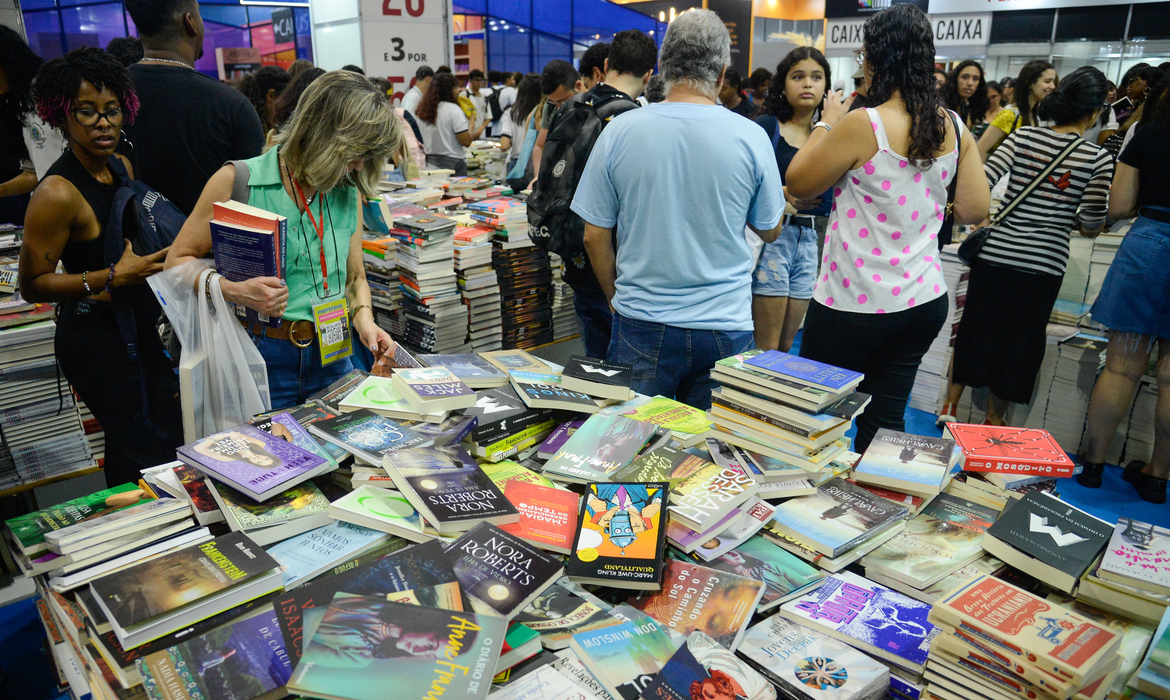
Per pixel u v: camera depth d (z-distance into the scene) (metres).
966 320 3.38
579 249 2.75
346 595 0.98
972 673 1.01
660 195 1.96
